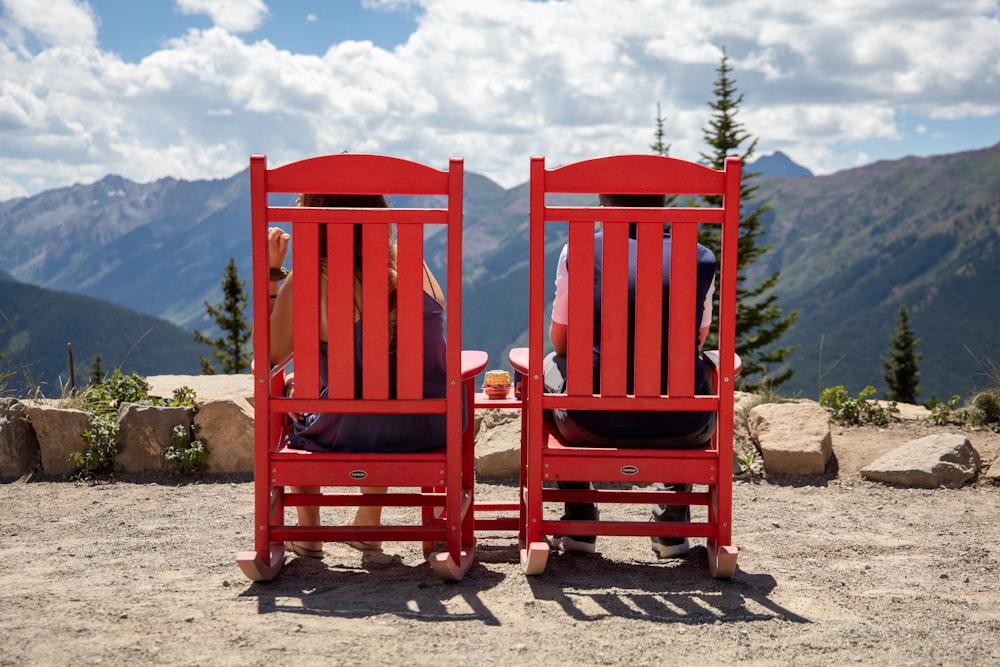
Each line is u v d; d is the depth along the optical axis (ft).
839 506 15.71
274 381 11.76
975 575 11.56
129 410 17.67
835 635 9.07
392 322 11.29
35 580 10.99
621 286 10.75
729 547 11.04
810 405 19.53
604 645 8.71
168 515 14.79
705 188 10.56
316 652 8.38
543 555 10.85
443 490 13.07
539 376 11.00
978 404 20.83
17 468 17.22
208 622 9.25
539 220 10.68
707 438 11.73
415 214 10.53
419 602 10.09
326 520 14.76
